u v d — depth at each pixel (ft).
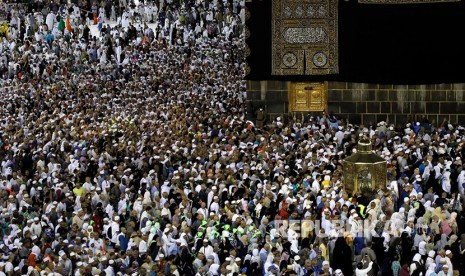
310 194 134.92
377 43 174.81
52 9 252.21
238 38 233.14
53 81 211.20
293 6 176.35
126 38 235.40
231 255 120.16
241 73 203.51
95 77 210.38
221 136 165.17
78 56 224.94
